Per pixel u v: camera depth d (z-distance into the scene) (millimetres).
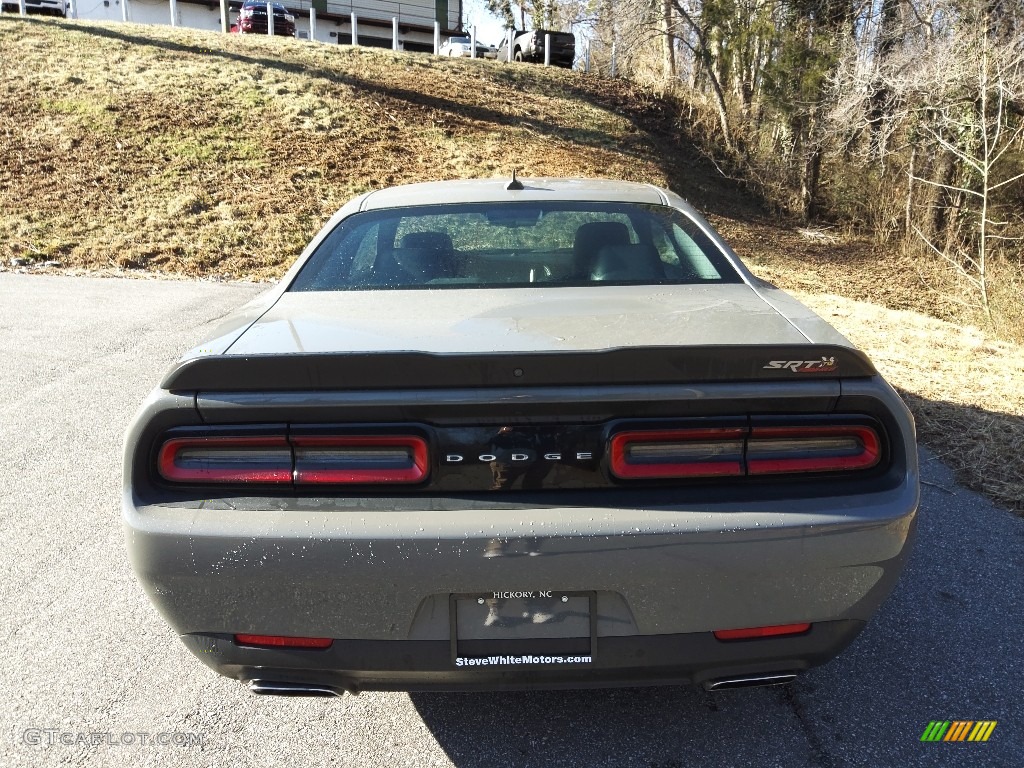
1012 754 2092
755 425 1790
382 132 16906
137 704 2318
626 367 1762
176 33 22688
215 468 1795
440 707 2316
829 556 1776
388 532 1728
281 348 1900
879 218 17859
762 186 19844
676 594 1768
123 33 21500
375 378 1771
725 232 16688
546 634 1798
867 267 15031
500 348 1859
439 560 1727
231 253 11008
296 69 19906
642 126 22078
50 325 7105
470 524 1740
